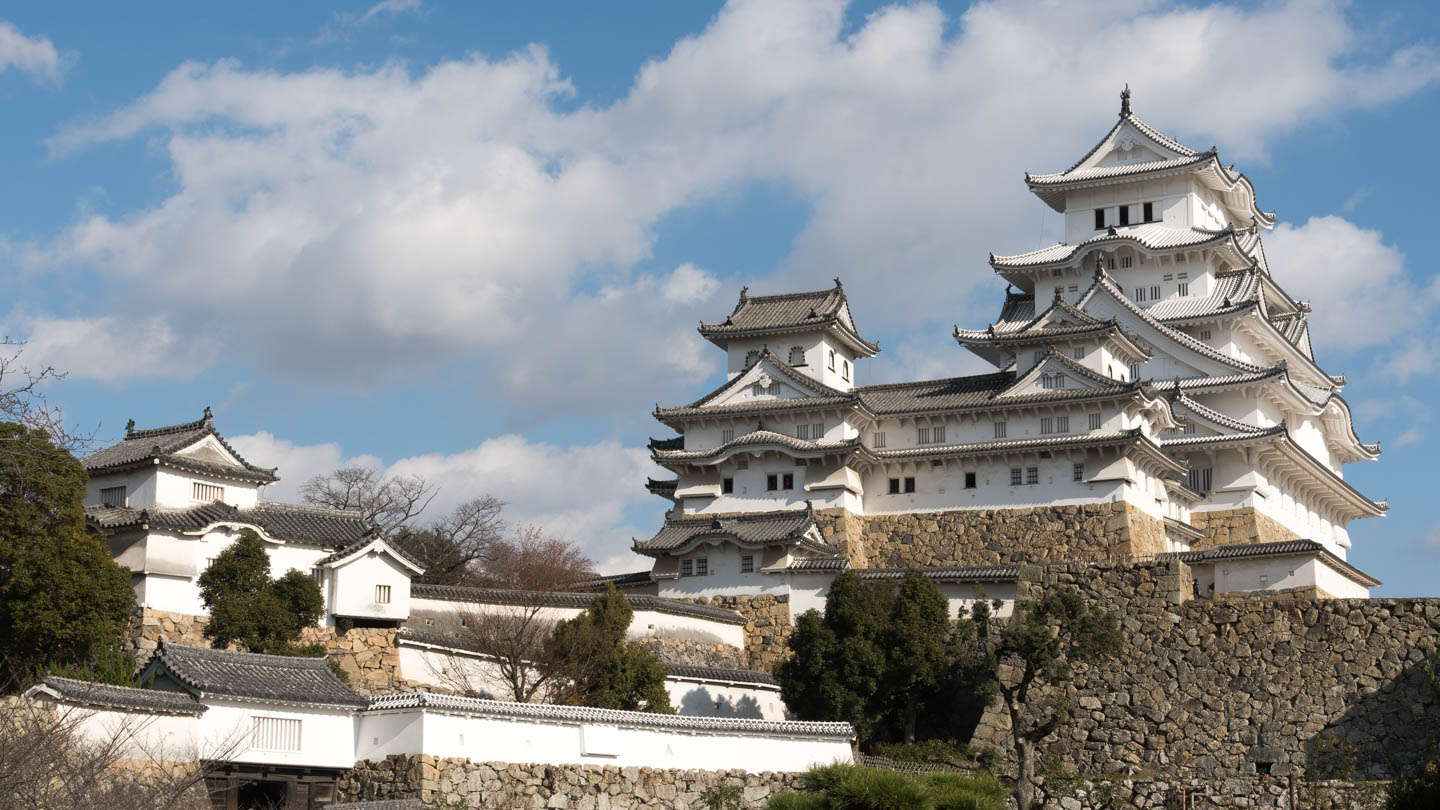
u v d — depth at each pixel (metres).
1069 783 60.38
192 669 50.16
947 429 92.50
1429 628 61.62
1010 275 112.69
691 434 95.75
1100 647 63.34
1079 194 115.06
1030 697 66.56
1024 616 66.19
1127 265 109.94
